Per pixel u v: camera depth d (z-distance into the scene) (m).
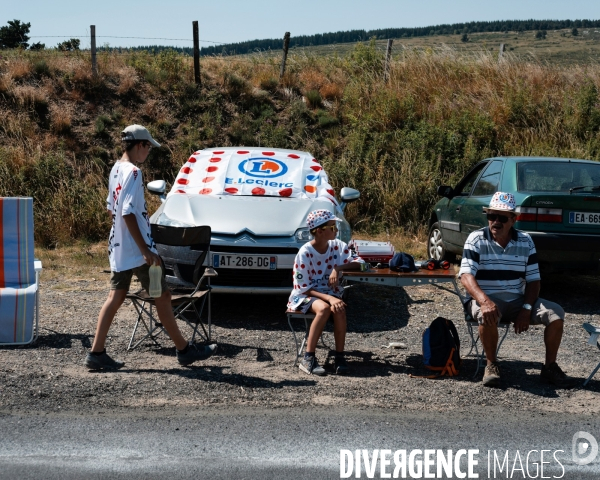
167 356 5.56
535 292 5.23
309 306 5.36
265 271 6.73
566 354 5.98
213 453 3.70
